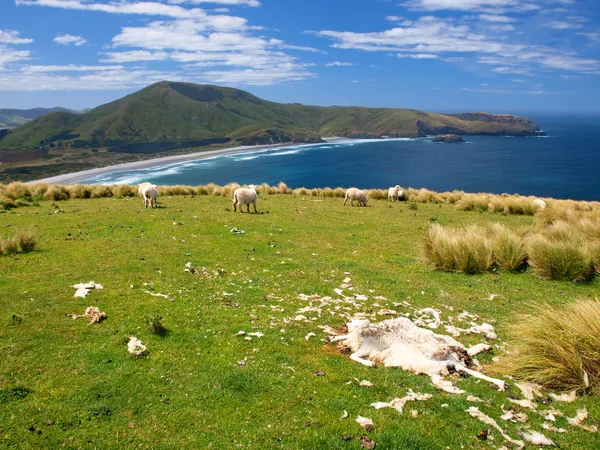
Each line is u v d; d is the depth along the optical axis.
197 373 7.34
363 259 15.36
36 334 8.34
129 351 7.87
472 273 14.13
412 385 7.25
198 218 21.38
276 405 6.58
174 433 5.93
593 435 6.06
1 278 11.45
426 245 15.48
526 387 7.25
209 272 12.82
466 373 7.70
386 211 27.75
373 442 5.79
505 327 9.86
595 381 7.18
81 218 20.66
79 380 6.97
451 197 34.69
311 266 14.06
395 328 8.63
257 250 15.73
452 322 10.02
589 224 17.84
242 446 5.72
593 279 13.45
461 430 6.13
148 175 126.44
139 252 14.57
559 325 8.02
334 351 8.45
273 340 8.66
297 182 107.94
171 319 9.33
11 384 6.76
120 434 5.86
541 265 14.00
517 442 5.89
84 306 9.75
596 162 146.62
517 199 30.39
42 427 5.90
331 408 6.54
